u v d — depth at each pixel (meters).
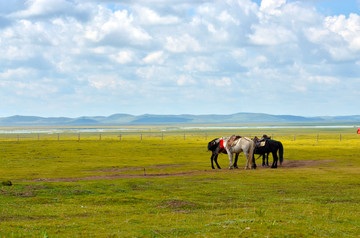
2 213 15.52
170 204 18.45
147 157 51.56
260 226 12.06
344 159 45.78
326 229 12.02
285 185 24.62
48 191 21.59
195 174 31.05
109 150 62.34
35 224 13.31
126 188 23.41
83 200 19.58
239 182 26.02
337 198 19.91
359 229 12.21
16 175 31.78
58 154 55.16
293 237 10.91
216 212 15.96
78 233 11.88
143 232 11.83
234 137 35.47
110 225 13.27
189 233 11.57
